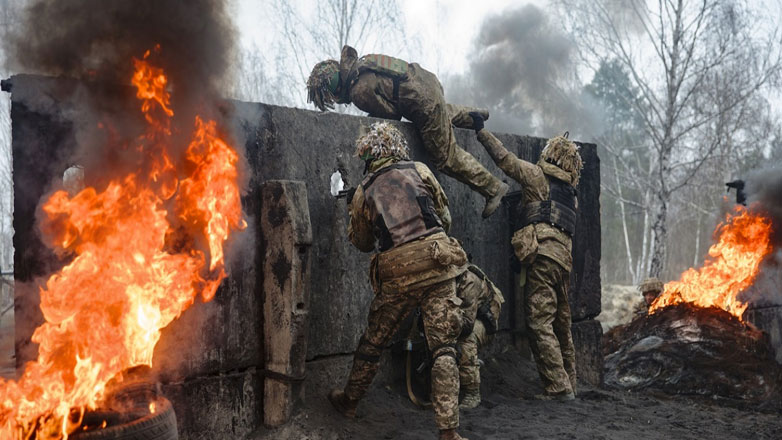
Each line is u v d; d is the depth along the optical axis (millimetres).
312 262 4398
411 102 4965
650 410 5258
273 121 4176
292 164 4285
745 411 5652
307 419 3992
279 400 3926
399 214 3930
